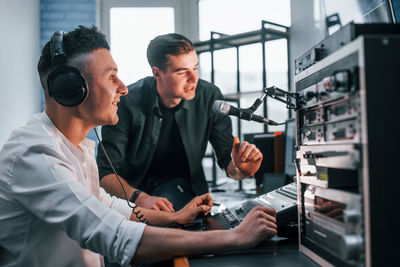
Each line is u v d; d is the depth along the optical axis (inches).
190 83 59.9
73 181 28.5
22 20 133.9
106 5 161.8
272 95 32.6
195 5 168.2
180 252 26.8
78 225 27.3
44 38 154.9
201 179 68.3
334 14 89.6
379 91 19.0
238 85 136.9
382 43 19.1
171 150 67.4
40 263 31.3
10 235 30.8
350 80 20.3
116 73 33.1
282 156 97.2
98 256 36.0
